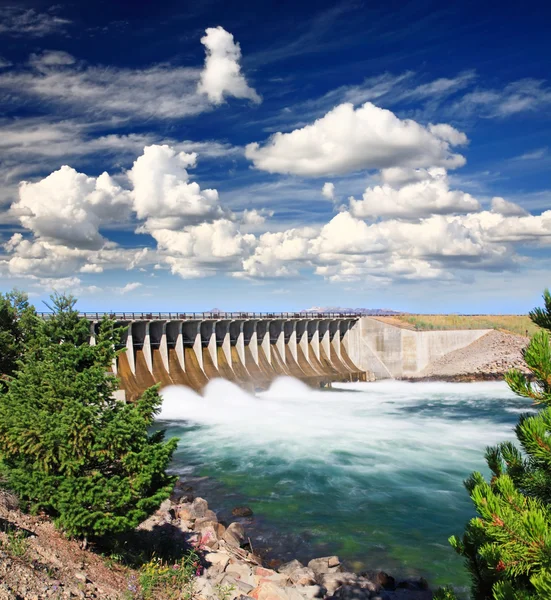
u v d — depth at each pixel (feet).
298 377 260.42
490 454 34.78
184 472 128.26
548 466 29.86
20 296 105.81
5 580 43.04
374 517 100.94
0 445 58.85
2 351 98.68
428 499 110.22
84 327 65.16
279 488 116.98
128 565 58.90
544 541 25.13
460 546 32.89
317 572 78.23
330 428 173.47
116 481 56.13
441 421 184.55
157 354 223.92
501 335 293.43
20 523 57.26
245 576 69.56
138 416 58.90
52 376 59.16
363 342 295.69
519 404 217.15
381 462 136.15
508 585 26.71
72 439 55.57
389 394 245.04
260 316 259.19
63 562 51.65
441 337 284.41
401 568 81.25
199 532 85.10
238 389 231.09
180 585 58.08
